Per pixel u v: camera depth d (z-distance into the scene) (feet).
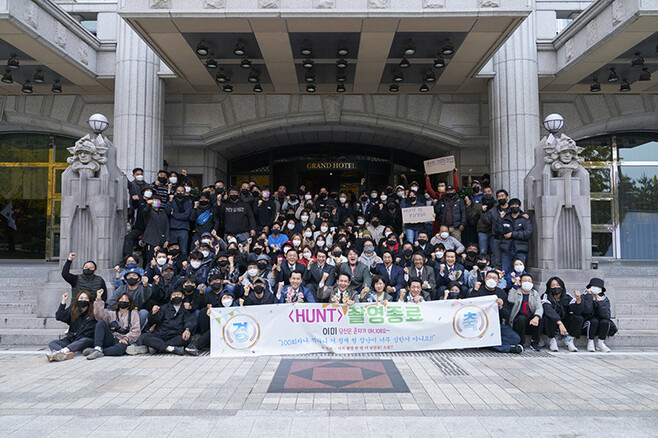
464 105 45.01
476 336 23.73
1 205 50.06
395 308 23.81
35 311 28.22
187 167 46.37
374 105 45.14
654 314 27.96
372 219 35.22
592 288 24.44
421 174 52.95
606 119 45.21
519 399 16.14
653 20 29.86
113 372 19.65
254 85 41.57
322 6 28.94
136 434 12.98
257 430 13.28
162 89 41.09
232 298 23.85
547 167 30.32
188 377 18.88
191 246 33.40
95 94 45.65
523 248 30.68
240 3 28.86
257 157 53.31
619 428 13.52
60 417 14.28
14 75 40.45
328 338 23.53
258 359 22.21
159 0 28.73
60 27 35.70
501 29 30.86
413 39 32.45
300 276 24.88
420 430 13.33
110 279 28.32
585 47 35.63
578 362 21.66
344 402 15.75
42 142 50.21
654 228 49.57
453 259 27.48
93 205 28.84
